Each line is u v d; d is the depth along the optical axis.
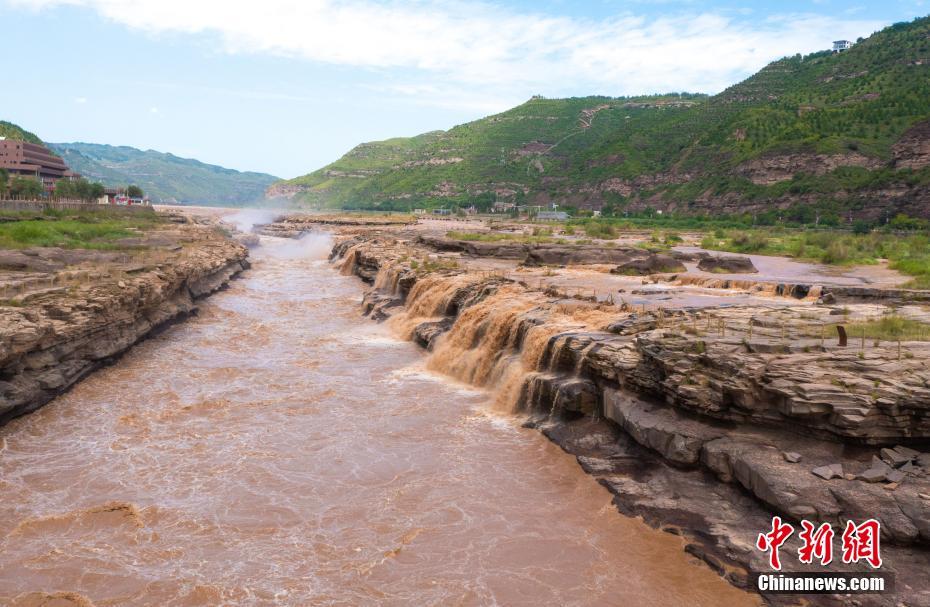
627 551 20.17
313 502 23.42
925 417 18.94
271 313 59.06
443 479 25.27
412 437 29.56
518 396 32.72
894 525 17.36
